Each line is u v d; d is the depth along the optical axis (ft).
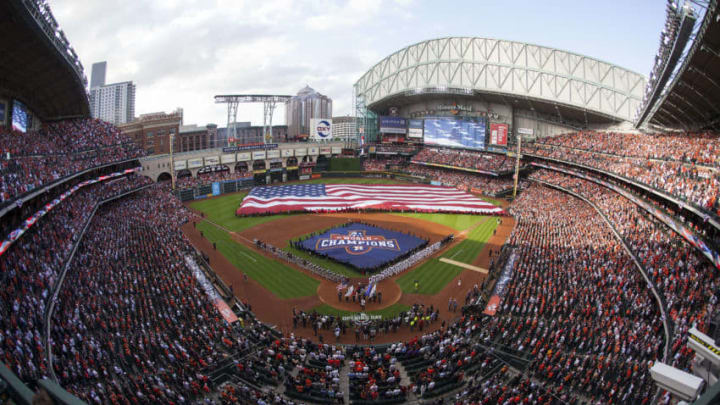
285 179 436.76
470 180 395.75
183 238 217.15
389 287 171.63
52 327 110.22
